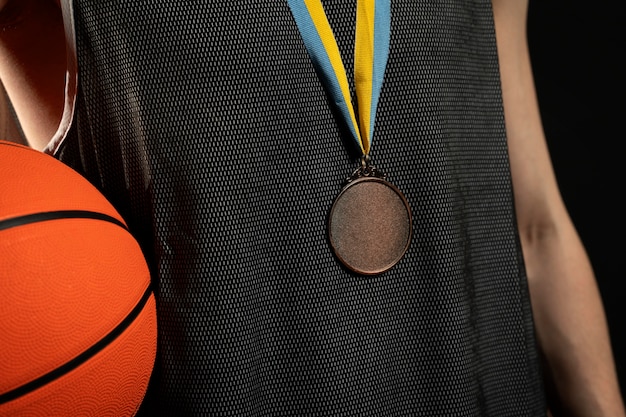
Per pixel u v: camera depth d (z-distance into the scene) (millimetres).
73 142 1093
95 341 958
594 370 1314
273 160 1065
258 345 1078
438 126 1119
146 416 1104
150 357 1029
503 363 1201
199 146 1051
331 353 1090
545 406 1234
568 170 2469
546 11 2412
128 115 1062
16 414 928
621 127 2432
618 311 2426
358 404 1103
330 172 1083
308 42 1070
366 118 1086
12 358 920
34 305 926
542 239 1322
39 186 966
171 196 1060
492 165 1183
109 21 1044
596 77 2426
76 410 958
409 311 1125
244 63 1052
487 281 1184
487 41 1176
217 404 1068
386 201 1099
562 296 1313
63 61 1119
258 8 1054
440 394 1140
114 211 1026
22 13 1092
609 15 2379
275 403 1091
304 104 1069
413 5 1109
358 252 1091
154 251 1086
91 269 960
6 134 1149
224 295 1061
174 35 1043
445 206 1125
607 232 2459
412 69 1106
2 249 926
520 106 1310
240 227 1060
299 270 1080
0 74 1130
